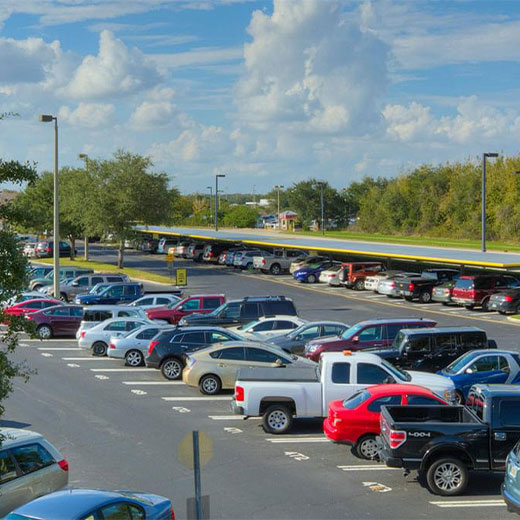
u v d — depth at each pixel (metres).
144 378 25.45
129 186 64.62
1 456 11.95
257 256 65.69
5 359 10.48
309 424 19.30
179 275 52.88
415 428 13.84
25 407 21.09
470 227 93.69
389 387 16.38
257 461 16.00
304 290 52.25
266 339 27.52
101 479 14.72
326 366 18.28
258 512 12.90
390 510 13.01
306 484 14.46
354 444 16.16
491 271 49.22
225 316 31.62
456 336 23.09
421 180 106.31
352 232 111.44
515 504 11.73
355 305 44.69
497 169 93.75
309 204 119.38
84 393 23.02
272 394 18.14
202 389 22.62
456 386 20.53
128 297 41.41
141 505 9.91
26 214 10.98
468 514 12.81
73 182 66.56
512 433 13.80
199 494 9.45
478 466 13.81
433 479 13.80
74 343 33.47
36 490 12.19
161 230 92.25
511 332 34.31
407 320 25.55
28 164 10.95
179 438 17.84
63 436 18.00
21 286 10.45
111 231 65.88
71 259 76.06
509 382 20.61
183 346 25.25
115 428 18.80
